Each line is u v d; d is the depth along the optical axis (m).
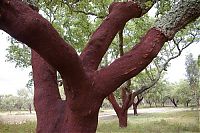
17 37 2.63
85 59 3.65
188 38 18.19
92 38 3.78
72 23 15.64
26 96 69.75
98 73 3.58
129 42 18.92
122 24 3.92
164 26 3.69
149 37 3.67
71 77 3.23
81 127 3.59
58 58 2.95
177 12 3.73
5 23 2.51
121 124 17.72
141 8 4.01
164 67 16.34
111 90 3.60
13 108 67.12
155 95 55.38
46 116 3.77
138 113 43.31
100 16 12.41
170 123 19.98
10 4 2.47
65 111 3.74
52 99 3.88
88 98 3.49
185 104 64.25
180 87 58.97
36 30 2.63
